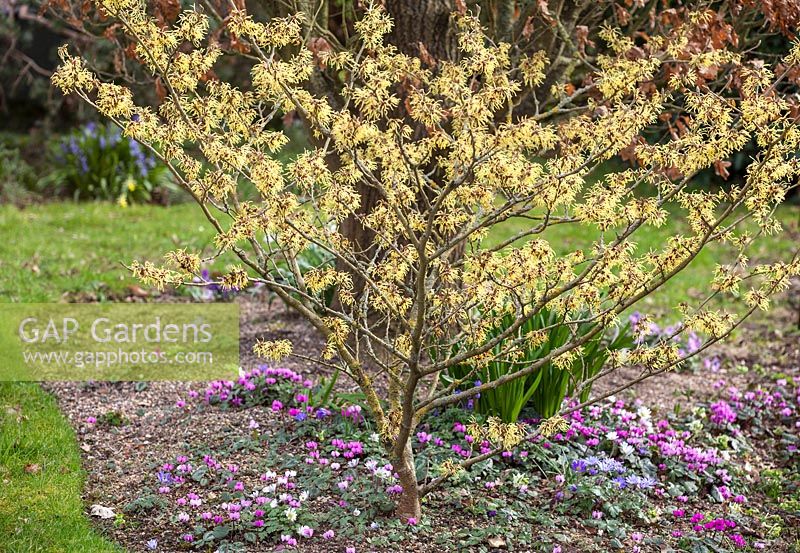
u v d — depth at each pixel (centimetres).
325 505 370
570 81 498
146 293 712
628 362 345
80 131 1259
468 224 322
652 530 376
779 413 512
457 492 381
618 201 300
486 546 345
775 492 425
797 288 789
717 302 748
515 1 479
